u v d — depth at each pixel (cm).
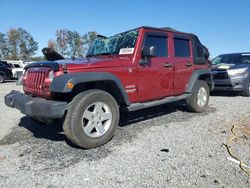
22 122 583
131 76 471
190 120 581
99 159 370
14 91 505
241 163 352
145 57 499
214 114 641
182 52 605
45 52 523
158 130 504
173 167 342
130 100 477
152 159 367
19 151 405
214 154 384
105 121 429
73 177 319
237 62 996
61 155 387
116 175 322
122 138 458
